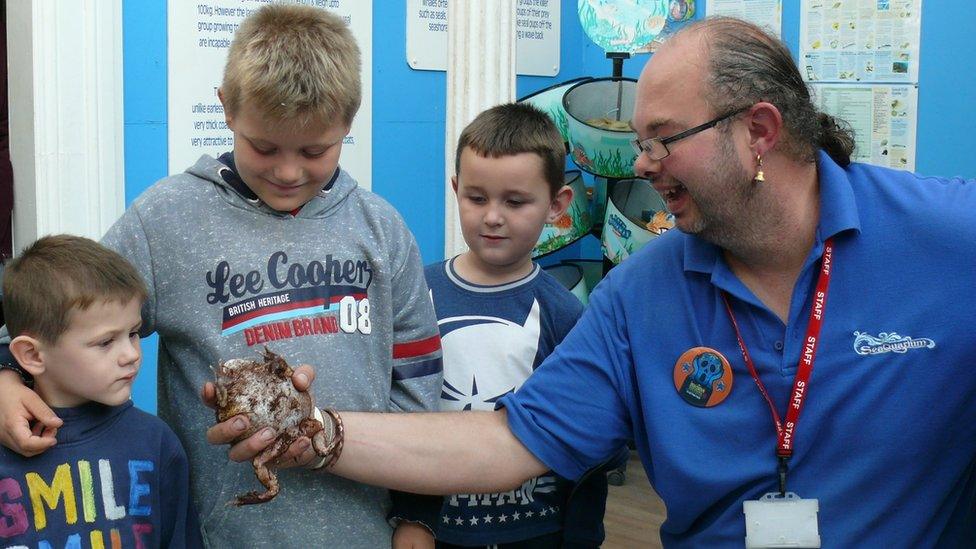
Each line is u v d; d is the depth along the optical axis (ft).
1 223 11.28
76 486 4.99
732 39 5.22
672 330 5.63
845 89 14.52
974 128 13.52
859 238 5.32
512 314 7.28
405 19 14.30
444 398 7.14
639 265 5.88
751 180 5.20
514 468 5.74
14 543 4.84
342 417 5.35
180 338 5.39
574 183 15.03
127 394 5.11
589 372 5.81
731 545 5.49
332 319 5.50
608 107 14.89
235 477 5.34
